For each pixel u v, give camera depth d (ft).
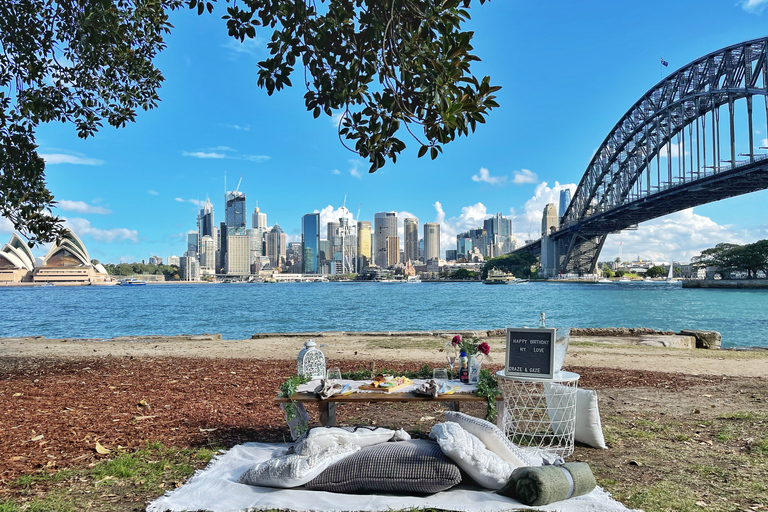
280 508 12.19
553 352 16.76
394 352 47.44
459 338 18.54
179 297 336.49
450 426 13.73
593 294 334.24
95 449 17.20
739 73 238.68
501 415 16.57
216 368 36.99
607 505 12.25
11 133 29.27
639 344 53.83
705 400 25.75
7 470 15.11
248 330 107.86
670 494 13.29
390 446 13.60
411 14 17.53
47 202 31.81
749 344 79.51
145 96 34.91
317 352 20.16
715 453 16.89
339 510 12.03
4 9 27.27
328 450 13.67
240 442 18.24
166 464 15.69
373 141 18.52
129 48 32.96
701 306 200.64
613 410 23.59
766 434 18.98
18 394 26.45
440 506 12.12
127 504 12.84
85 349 52.42
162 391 27.55
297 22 17.38
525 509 12.00
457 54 16.12
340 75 17.93
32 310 190.08
